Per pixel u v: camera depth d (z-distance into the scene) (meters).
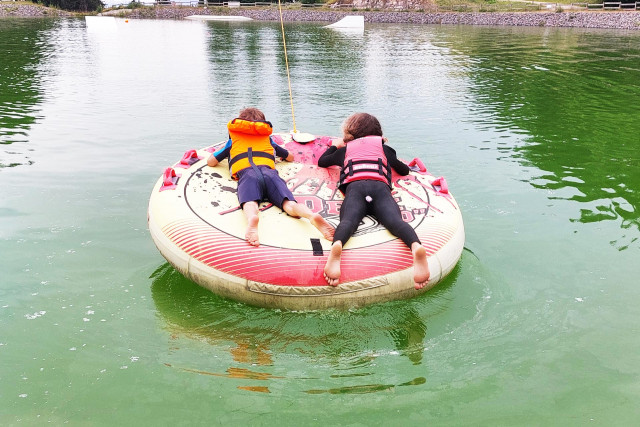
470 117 8.03
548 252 3.88
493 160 5.96
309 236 3.25
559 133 7.20
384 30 29.19
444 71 12.94
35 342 2.81
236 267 3.10
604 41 21.91
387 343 2.87
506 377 2.62
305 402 2.43
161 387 2.51
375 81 11.23
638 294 3.35
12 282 3.37
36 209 4.47
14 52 15.62
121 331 2.93
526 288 3.42
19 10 40.75
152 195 3.84
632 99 9.70
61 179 5.19
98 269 3.58
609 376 2.63
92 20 33.47
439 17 37.34
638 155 6.29
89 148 6.20
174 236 3.36
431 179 4.13
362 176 3.51
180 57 15.16
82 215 4.40
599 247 3.95
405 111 8.38
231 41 20.86
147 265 3.66
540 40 22.42
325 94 9.63
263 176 3.53
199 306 3.18
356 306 3.12
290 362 2.71
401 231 3.21
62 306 3.15
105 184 5.09
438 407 2.42
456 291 3.37
